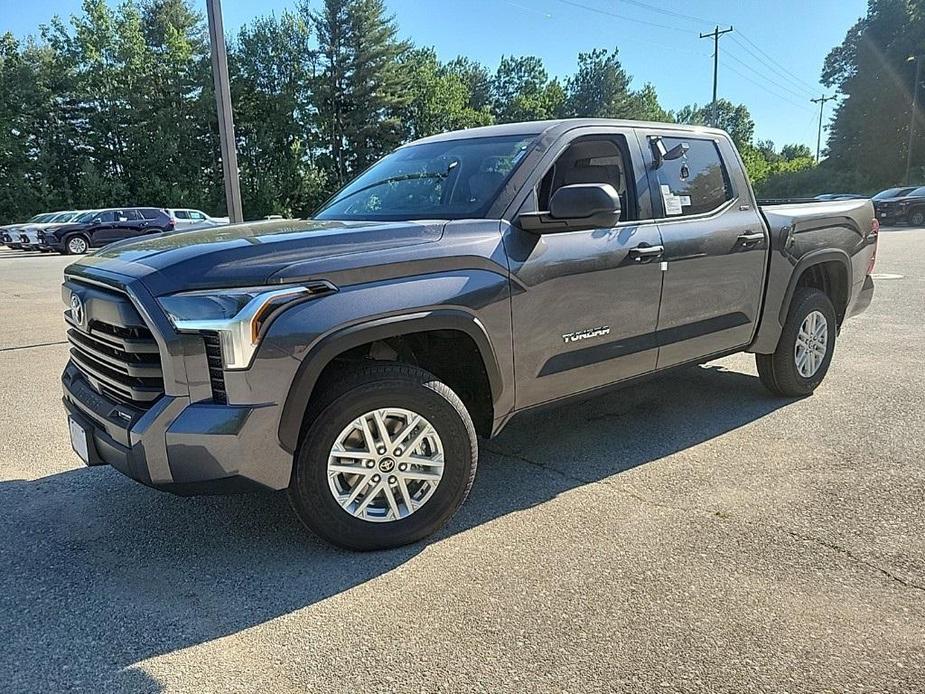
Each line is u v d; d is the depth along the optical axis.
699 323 4.19
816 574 2.76
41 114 41.81
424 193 3.70
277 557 3.02
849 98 50.78
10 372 6.46
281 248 2.73
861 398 5.10
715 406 5.02
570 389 3.60
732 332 4.45
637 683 2.16
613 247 3.62
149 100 43.31
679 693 2.11
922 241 19.62
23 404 5.39
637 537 3.11
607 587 2.71
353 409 2.85
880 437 4.29
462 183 3.58
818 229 4.94
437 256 2.98
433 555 3.01
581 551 3.00
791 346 4.91
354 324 2.73
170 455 2.61
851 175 49.81
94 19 43.12
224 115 7.79
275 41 45.97
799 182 51.66
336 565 2.94
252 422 2.60
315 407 2.83
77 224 24.86
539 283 3.30
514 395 3.34
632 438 4.41
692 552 2.96
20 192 40.31
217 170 45.62
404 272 2.89
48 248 24.52
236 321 2.54
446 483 3.11
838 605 2.54
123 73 43.00
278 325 2.60
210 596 2.72
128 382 2.75
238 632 2.49
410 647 2.38
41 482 3.86
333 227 3.19
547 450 4.25
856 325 7.79
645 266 3.77
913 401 5.00
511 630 2.45
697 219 4.16
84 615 2.61
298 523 3.35
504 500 3.55
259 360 2.57
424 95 50.31
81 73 42.88
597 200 3.04
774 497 3.48
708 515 3.31
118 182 42.00
